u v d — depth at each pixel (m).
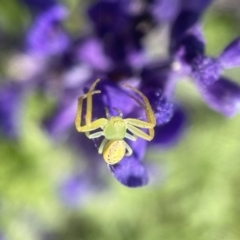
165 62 0.12
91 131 0.11
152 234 0.21
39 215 0.20
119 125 0.10
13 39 0.17
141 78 0.12
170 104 0.11
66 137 0.16
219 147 0.21
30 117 0.18
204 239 0.22
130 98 0.11
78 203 0.20
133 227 0.21
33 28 0.14
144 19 0.13
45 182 0.19
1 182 0.19
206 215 0.22
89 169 0.17
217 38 0.21
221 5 0.20
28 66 0.16
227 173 0.21
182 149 0.20
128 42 0.14
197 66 0.11
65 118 0.15
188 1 0.12
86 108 0.10
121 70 0.13
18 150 0.19
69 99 0.15
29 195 0.20
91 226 0.21
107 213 0.21
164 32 0.14
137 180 0.10
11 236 0.20
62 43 0.14
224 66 0.11
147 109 0.10
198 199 0.21
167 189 0.21
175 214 0.21
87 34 0.15
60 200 0.20
